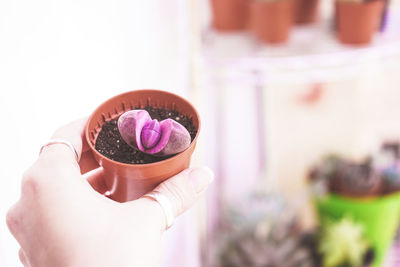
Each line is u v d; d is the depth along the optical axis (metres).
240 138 0.87
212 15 0.74
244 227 0.79
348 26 0.66
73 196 0.36
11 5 0.43
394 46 0.68
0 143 0.43
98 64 0.52
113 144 0.41
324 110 0.87
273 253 0.76
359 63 0.70
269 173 0.90
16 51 0.43
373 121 0.87
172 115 0.43
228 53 0.68
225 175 0.89
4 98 0.43
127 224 0.36
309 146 0.89
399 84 0.84
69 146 0.41
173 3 0.63
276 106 0.86
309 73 0.69
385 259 0.84
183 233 0.72
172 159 0.37
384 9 0.69
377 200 0.74
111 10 0.52
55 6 0.46
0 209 0.45
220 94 0.82
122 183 0.41
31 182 0.37
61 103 0.48
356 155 0.89
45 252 0.36
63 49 0.48
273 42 0.69
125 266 0.34
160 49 0.62
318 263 0.77
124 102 0.43
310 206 0.88
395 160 0.78
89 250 0.34
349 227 0.75
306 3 0.72
